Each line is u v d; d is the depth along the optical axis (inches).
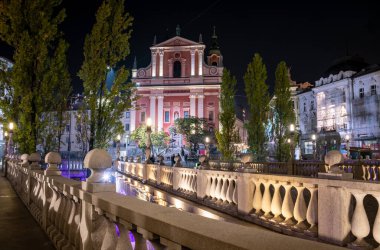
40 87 760.3
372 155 1584.6
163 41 2667.3
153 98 2561.5
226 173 373.1
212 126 2428.6
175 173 545.6
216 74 2568.9
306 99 2556.6
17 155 763.4
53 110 874.8
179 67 2613.2
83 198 165.9
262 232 77.8
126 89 756.6
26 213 384.5
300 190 248.1
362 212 191.2
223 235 75.3
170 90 2568.9
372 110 1951.3
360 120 2027.6
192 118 2289.6
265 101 1439.5
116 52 748.0
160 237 94.9
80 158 1248.2
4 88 765.9
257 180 309.0
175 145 2438.5
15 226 312.3
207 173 422.9
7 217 359.6
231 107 1501.0
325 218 215.2
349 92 2113.7
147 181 723.4
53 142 815.7
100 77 735.7
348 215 201.8
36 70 757.9
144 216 102.2
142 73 2615.7
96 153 167.5
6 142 1162.0
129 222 115.3
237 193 341.4
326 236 213.8
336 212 206.5
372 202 343.0
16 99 762.2
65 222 217.8
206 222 90.2
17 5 733.9
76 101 1585.9
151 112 2549.2
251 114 1441.9
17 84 738.2
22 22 743.1
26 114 746.8
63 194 225.5
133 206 118.5
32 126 754.2
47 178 276.8
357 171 745.6
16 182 613.9
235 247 67.3
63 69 890.7
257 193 309.6
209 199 414.9
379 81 1937.7
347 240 200.7
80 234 175.3
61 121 891.4
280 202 276.7
